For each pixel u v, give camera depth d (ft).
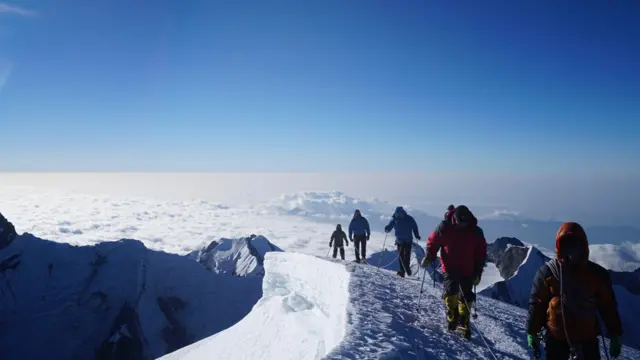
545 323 13.51
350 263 46.39
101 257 396.78
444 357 18.60
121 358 319.27
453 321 22.09
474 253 21.54
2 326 305.94
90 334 329.31
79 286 358.02
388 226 47.06
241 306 414.82
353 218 59.06
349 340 18.11
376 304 26.05
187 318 382.63
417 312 26.11
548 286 13.25
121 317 349.00
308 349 30.63
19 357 293.23
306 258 47.70
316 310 38.24
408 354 17.54
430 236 22.25
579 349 12.66
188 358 42.39
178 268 422.41
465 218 21.03
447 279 21.81
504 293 165.37
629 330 139.33
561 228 12.91
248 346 38.52
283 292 51.29
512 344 22.29
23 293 331.36
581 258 12.43
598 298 12.65
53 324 321.52
